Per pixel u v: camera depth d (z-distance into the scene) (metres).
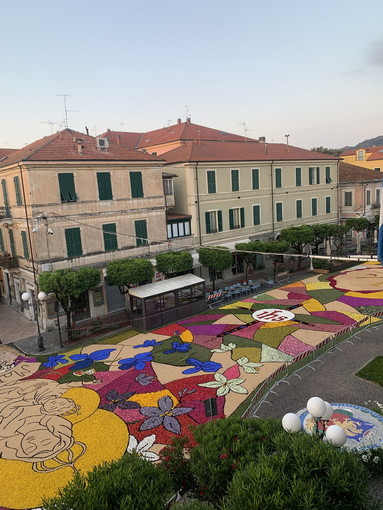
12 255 36.75
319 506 7.61
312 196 55.25
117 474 8.51
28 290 34.78
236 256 44.22
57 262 31.38
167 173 40.25
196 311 33.50
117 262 31.75
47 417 19.03
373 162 82.88
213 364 23.45
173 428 17.42
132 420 18.28
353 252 55.19
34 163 29.62
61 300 28.69
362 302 33.22
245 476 8.38
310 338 26.34
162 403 19.55
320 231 47.91
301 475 8.23
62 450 16.42
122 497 7.91
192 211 41.12
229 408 18.58
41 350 27.89
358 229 52.41
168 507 9.61
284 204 51.09
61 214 31.36
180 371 22.88
